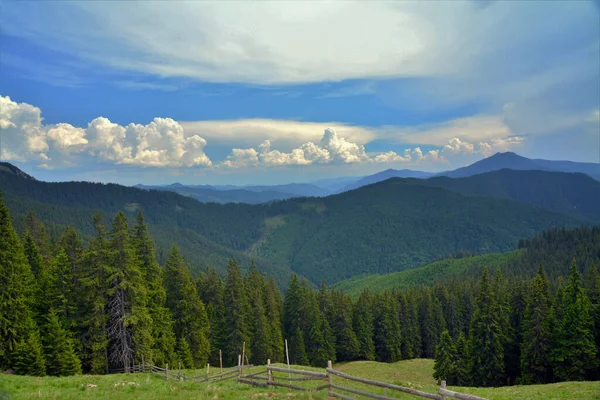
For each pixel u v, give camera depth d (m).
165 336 46.75
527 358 49.16
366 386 24.61
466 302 88.62
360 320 79.56
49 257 58.66
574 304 46.44
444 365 51.38
